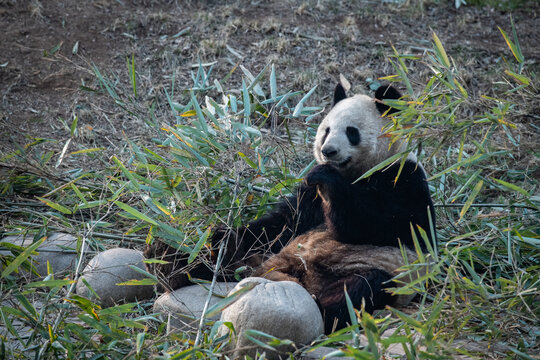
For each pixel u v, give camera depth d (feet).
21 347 21.16
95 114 42.65
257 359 18.74
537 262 25.76
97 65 46.80
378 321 19.02
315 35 49.47
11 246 23.30
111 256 25.05
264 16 51.83
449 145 38.06
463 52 47.78
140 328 21.98
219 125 25.81
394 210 24.54
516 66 46.09
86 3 52.49
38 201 32.07
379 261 23.93
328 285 23.81
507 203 29.99
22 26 49.55
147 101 43.83
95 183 32.55
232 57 47.42
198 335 18.76
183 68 46.80
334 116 26.22
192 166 25.08
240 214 26.84
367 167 25.80
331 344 20.68
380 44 48.67
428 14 52.42
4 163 31.65
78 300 20.22
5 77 45.39
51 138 40.65
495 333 20.98
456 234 28.86
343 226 24.38
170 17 51.31
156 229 23.35
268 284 20.43
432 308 20.17
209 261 24.47
